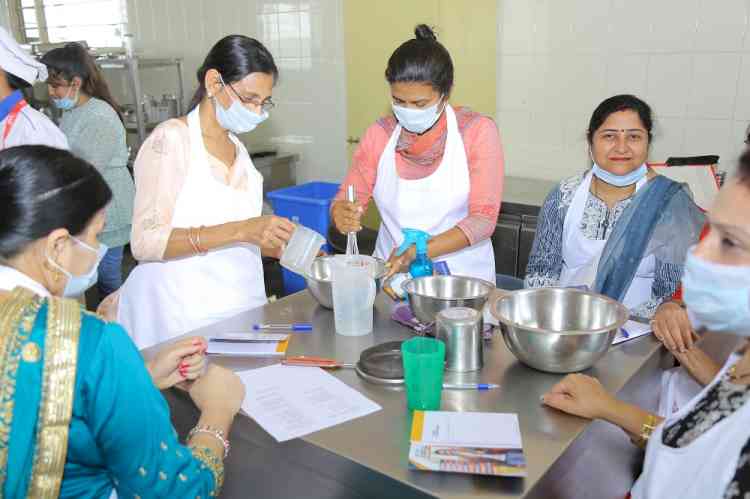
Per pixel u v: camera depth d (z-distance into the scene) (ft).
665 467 2.97
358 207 5.57
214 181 5.57
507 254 9.70
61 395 2.64
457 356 4.16
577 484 3.57
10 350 2.62
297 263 5.03
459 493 2.97
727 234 2.51
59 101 9.77
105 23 16.44
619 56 9.89
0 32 6.84
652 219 5.78
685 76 9.41
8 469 2.64
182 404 4.03
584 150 10.53
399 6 11.16
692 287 2.69
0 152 2.88
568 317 4.66
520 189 10.37
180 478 2.98
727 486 2.52
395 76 5.74
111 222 10.04
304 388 3.99
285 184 13.84
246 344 4.61
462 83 10.96
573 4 10.09
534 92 10.85
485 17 10.59
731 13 8.84
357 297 4.74
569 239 6.23
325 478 3.40
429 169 6.44
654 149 9.88
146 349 4.56
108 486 3.05
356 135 12.61
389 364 4.20
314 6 12.62
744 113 9.04
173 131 5.44
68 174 2.92
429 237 5.93
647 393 4.53
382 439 3.41
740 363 2.98
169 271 5.64
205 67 5.41
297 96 13.53
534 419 3.59
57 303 2.77
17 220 2.79
